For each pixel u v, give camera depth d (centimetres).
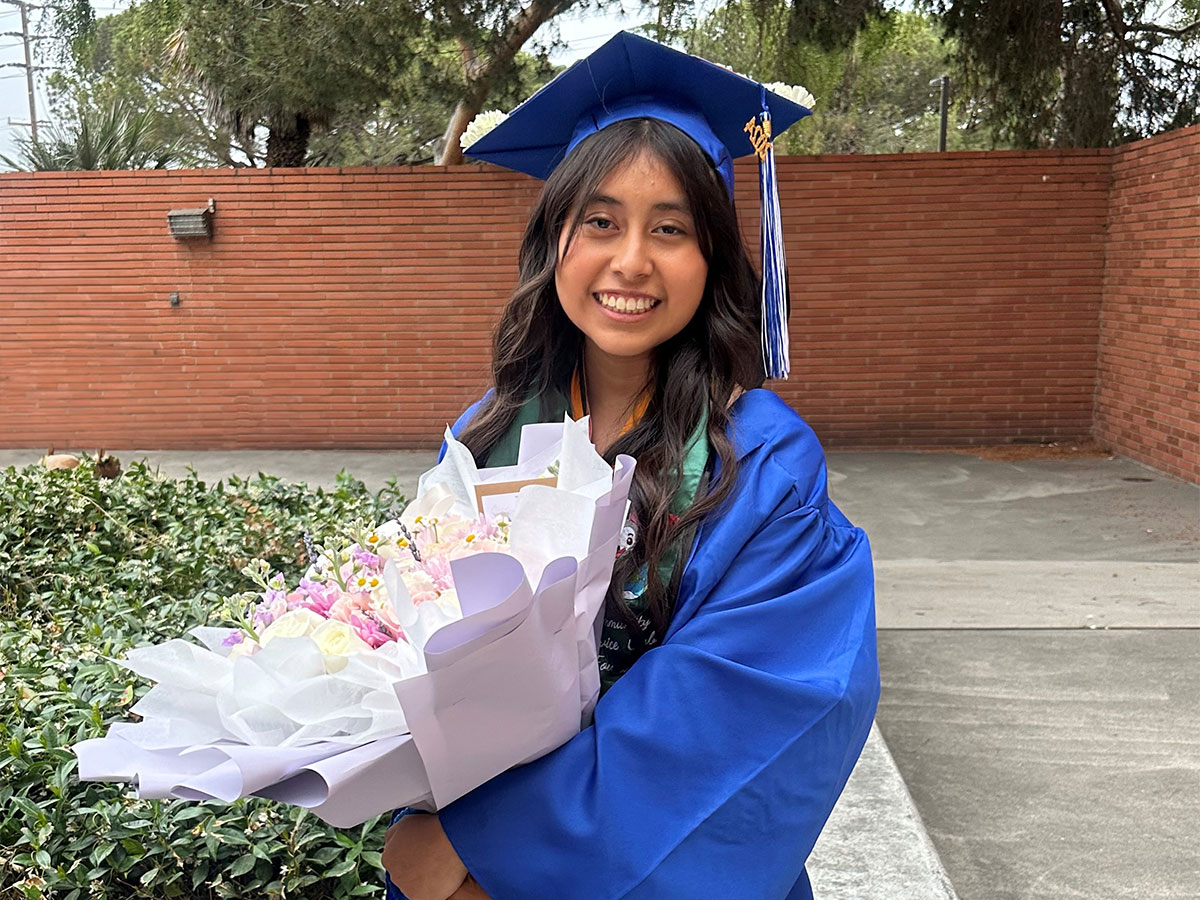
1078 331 998
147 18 1155
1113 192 962
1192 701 404
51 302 1034
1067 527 691
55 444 1056
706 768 99
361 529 122
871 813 307
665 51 129
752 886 98
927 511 749
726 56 1090
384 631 103
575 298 128
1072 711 396
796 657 107
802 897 127
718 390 126
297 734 93
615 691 104
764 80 1034
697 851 97
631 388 140
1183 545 638
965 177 978
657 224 124
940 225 988
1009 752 364
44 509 394
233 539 367
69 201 1016
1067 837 310
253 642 104
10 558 358
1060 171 972
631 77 133
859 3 951
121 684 230
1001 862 297
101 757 97
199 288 1030
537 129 145
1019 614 509
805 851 103
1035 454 971
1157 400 883
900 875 271
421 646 88
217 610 281
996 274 993
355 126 1352
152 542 380
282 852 186
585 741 101
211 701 98
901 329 1005
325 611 110
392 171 1005
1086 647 462
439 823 106
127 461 1000
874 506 768
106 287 1031
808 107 140
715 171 127
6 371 1046
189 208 1014
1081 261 986
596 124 135
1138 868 293
